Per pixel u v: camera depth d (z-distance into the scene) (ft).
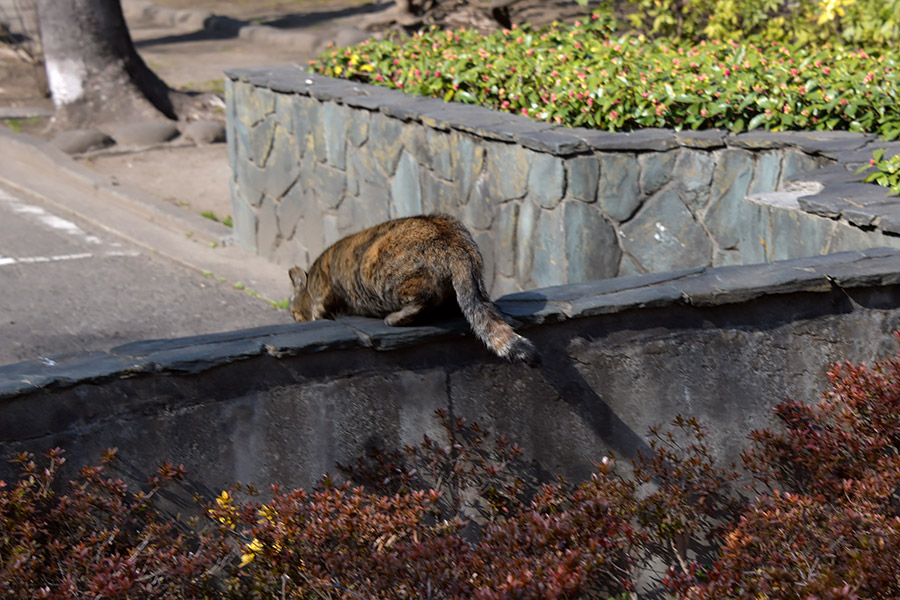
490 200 25.86
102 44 56.70
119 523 12.49
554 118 25.80
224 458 13.32
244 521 12.79
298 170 34.71
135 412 12.69
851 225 18.06
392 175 29.71
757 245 21.42
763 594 11.57
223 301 33.06
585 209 23.59
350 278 15.14
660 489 15.14
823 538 12.80
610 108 24.81
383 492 14.20
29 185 47.21
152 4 98.53
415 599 11.70
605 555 12.67
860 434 15.17
